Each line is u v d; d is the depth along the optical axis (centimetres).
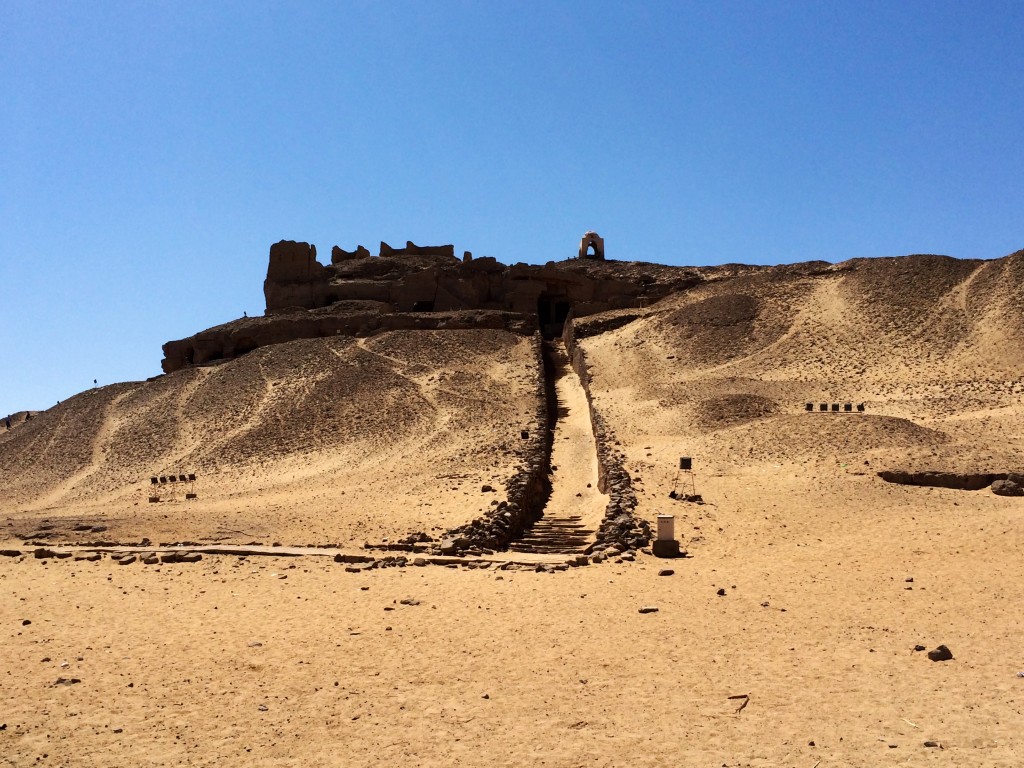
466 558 2900
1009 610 2023
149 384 9575
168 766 1302
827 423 5266
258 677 1683
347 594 2373
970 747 1312
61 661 1778
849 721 1423
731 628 1962
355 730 1430
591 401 6975
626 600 2241
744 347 8906
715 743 1356
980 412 5991
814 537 3153
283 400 8050
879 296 9756
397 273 11069
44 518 4466
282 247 11338
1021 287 9050
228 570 2784
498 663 1752
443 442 6275
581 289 10900
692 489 4125
